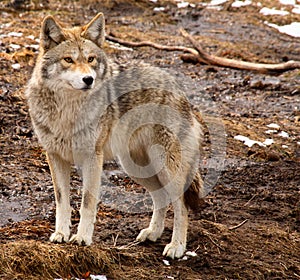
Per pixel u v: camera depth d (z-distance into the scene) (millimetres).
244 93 20047
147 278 9094
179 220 10047
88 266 9094
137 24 27859
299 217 12047
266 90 20328
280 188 13539
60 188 9836
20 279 8516
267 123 17672
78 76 9445
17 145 14156
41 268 8820
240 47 25750
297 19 30016
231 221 11656
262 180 13891
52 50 9719
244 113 18312
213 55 23938
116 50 22719
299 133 17109
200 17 30203
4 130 14828
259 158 15070
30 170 12961
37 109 9758
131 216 11523
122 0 30312
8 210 11117
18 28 23484
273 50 25922
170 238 10562
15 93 16812
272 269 9844
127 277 9055
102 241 10266
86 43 9867
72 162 10062
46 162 13484
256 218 11914
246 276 9570
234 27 28969
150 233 10398
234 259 10070
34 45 21438
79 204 11695
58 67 9617
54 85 9602
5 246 9133
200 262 9867
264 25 29516
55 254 9023
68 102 9625
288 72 22078
